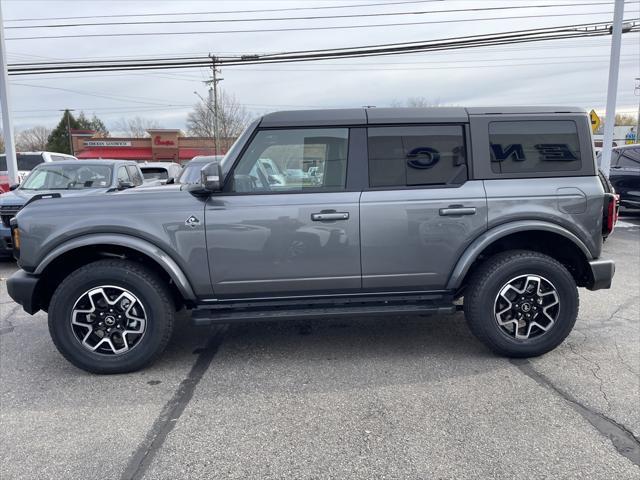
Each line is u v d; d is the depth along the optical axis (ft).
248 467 9.21
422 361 13.91
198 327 17.15
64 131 278.87
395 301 13.99
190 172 29.99
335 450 9.68
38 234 12.94
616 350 14.39
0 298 21.75
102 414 11.30
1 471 9.23
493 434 10.12
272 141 13.30
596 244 13.75
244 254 13.10
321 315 13.43
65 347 13.15
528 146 13.58
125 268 13.01
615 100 41.68
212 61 62.13
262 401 11.76
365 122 13.32
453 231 13.33
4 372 13.75
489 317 13.52
